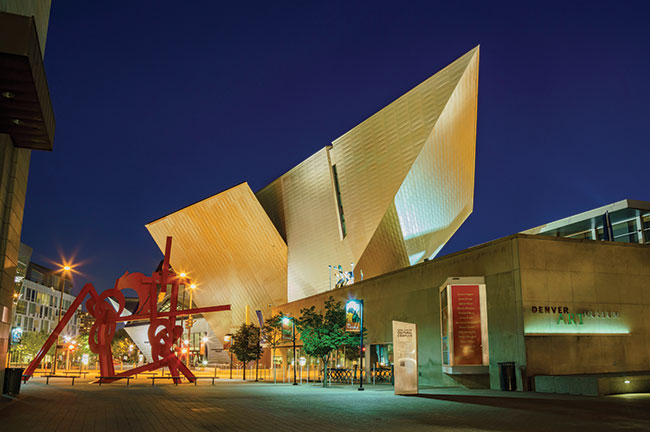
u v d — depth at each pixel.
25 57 11.51
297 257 70.25
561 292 25.97
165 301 107.12
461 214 67.06
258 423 13.45
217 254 78.38
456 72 49.16
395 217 57.38
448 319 27.22
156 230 83.50
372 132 57.44
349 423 13.41
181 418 14.59
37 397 21.83
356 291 42.59
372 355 39.72
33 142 17.28
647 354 26.88
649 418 14.11
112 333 35.06
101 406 18.14
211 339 109.19
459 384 29.52
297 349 56.88
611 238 48.72
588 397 20.72
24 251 84.75
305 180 68.06
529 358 24.75
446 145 54.47
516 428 12.29
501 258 26.89
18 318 98.38
